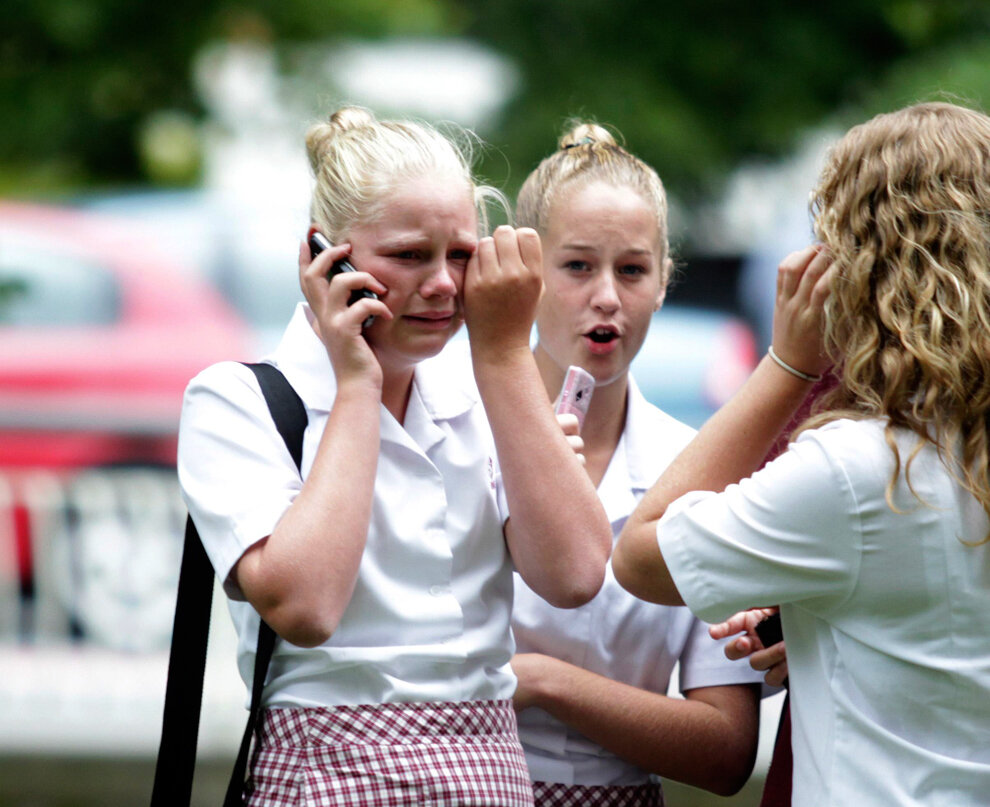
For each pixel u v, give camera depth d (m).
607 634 10.11
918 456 7.90
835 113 47.53
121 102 46.44
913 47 47.44
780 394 8.69
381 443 8.63
